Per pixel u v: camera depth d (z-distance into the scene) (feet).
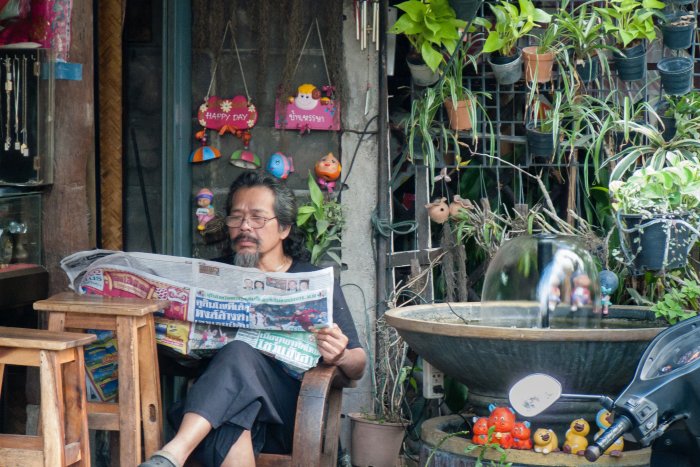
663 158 12.73
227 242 12.19
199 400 9.95
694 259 13.37
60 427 8.86
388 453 13.02
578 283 10.64
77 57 11.98
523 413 7.61
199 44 13.92
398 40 14.71
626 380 10.23
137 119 15.72
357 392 13.82
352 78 13.83
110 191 15.47
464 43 13.98
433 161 13.55
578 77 13.87
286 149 13.94
